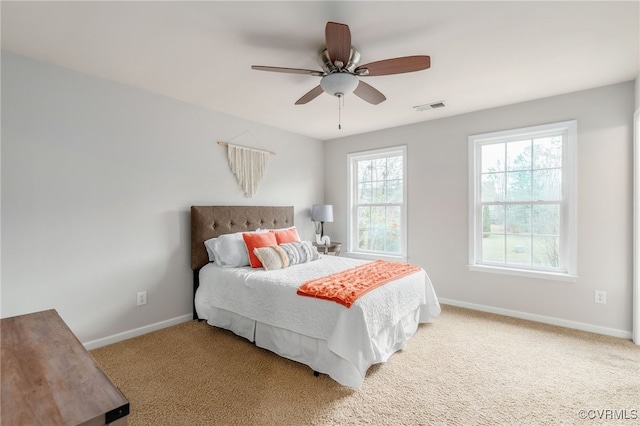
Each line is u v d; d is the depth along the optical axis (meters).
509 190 3.45
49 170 2.39
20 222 2.27
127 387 2.06
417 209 4.04
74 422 0.80
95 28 1.93
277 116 3.76
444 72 2.56
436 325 3.10
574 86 2.86
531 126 3.22
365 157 4.64
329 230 5.01
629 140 2.75
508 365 2.32
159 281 3.06
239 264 3.14
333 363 2.09
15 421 0.79
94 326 2.63
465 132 3.65
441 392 1.98
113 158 2.74
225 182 3.65
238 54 2.27
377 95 2.40
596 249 2.90
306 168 4.75
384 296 2.34
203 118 3.42
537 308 3.21
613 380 2.10
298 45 2.14
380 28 1.92
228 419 1.75
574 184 2.99
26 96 2.29
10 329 1.41
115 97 2.75
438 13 1.78
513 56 2.29
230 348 2.64
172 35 2.01
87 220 2.59
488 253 3.59
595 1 1.68
